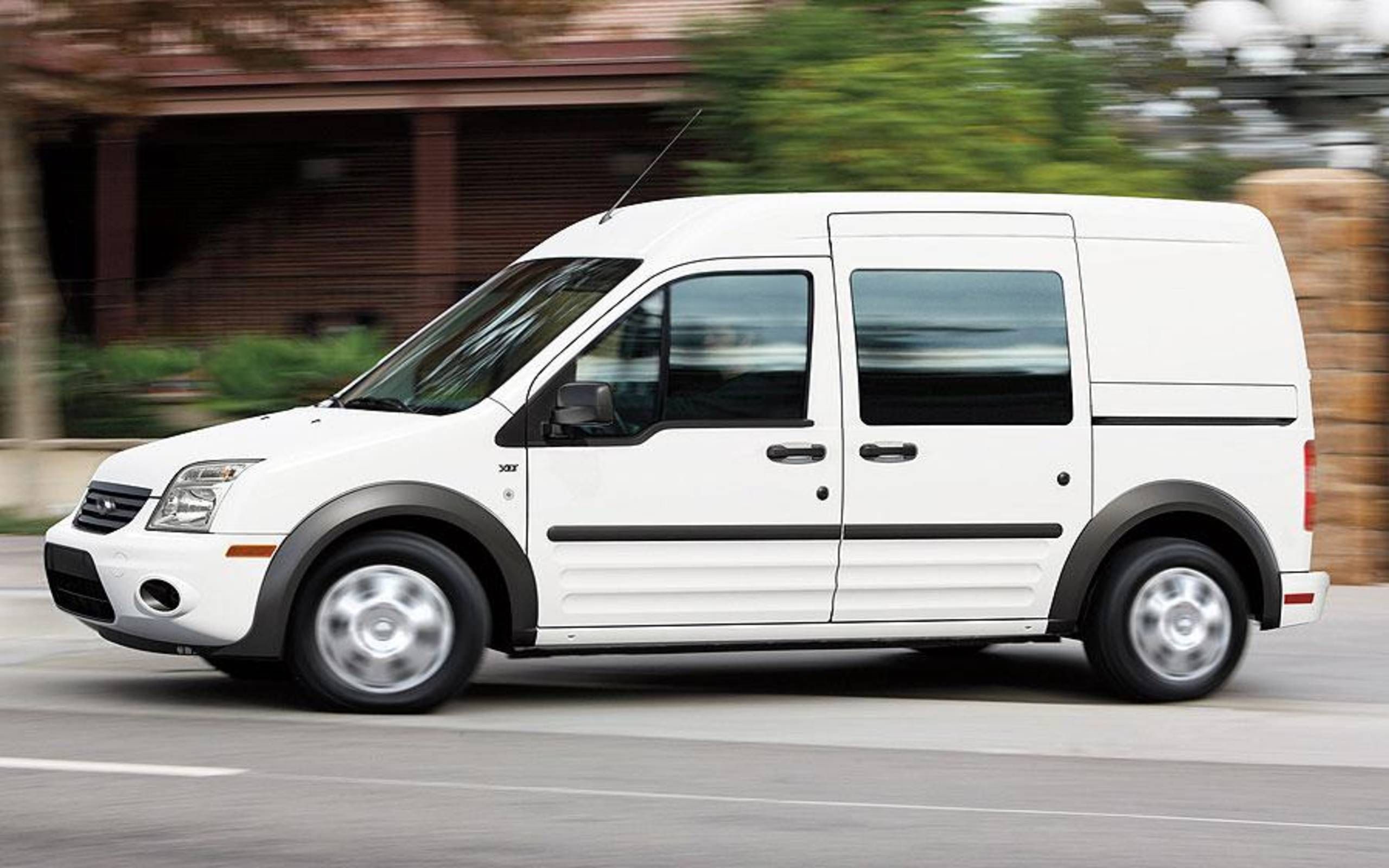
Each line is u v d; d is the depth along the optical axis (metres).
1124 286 12.21
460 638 11.24
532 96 28.08
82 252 31.41
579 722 11.34
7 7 21.64
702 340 11.55
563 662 13.98
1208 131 24.78
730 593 11.54
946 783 9.65
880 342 11.77
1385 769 10.38
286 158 31.05
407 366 12.19
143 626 11.09
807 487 11.60
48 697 11.98
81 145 31.08
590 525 11.34
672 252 11.59
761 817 8.74
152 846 8.06
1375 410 17.86
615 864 7.86
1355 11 24.05
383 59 28.06
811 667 13.94
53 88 22.44
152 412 23.38
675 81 27.27
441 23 23.52
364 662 11.16
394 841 8.20
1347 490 17.86
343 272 27.03
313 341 24.22
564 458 11.30
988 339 11.94
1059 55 23.45
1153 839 8.50
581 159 29.61
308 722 11.05
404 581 11.18
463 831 8.38
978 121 21.50
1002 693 12.88
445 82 28.25
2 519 21.22
